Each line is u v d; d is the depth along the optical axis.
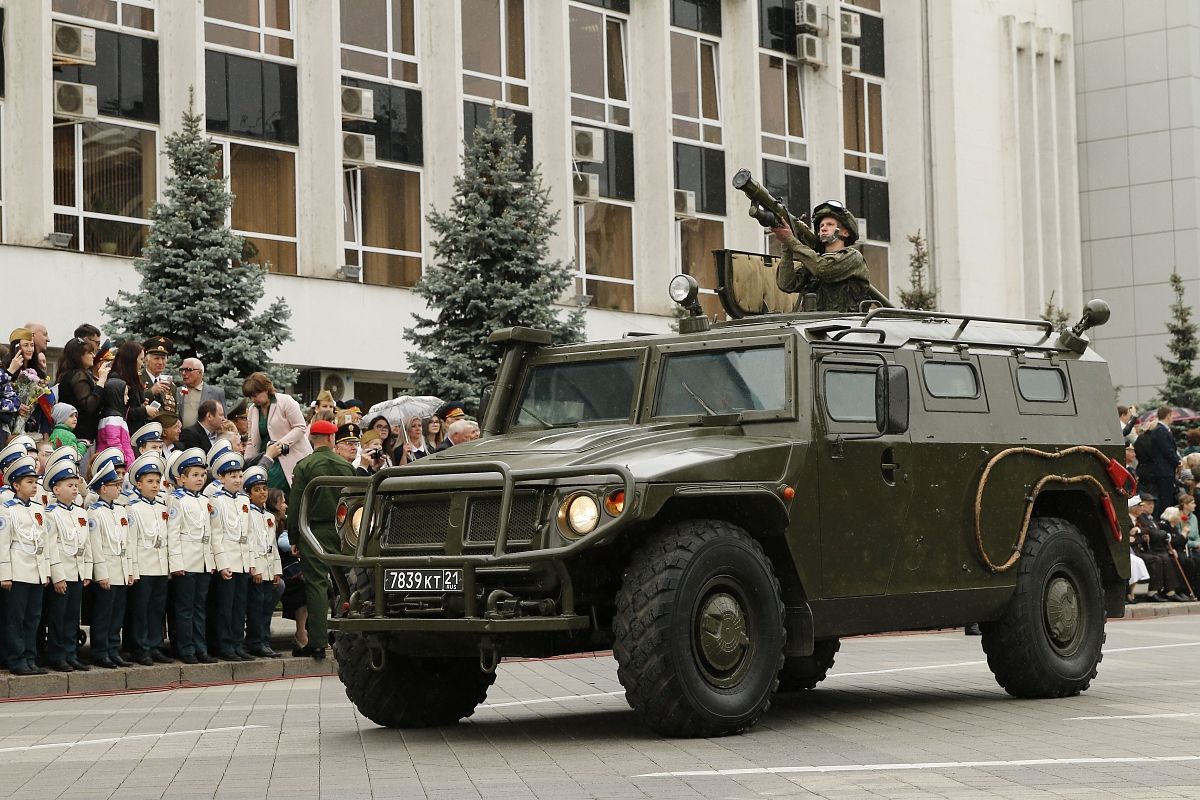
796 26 37.06
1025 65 42.31
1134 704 10.74
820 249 11.87
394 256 29.52
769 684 9.16
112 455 14.14
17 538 13.29
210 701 12.34
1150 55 45.16
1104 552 11.86
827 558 9.71
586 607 9.11
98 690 13.39
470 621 8.80
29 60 24.55
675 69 34.47
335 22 28.23
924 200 39.50
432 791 7.43
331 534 14.95
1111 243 45.59
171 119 26.34
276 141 27.86
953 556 10.55
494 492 9.06
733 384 9.98
